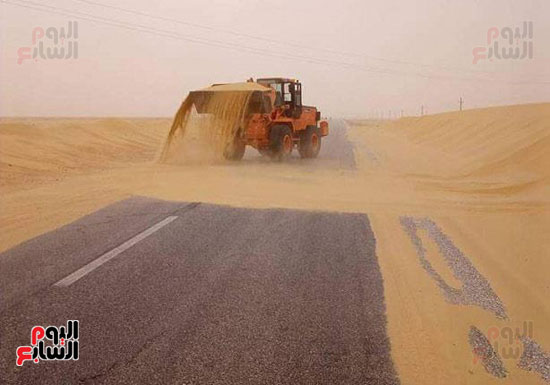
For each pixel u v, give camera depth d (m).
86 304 4.46
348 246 6.36
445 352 3.70
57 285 4.93
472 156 18.77
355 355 3.60
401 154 21.09
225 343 3.75
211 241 6.51
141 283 4.99
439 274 5.39
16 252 5.98
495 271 5.51
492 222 7.76
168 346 3.71
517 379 3.39
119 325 4.05
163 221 7.56
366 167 15.62
